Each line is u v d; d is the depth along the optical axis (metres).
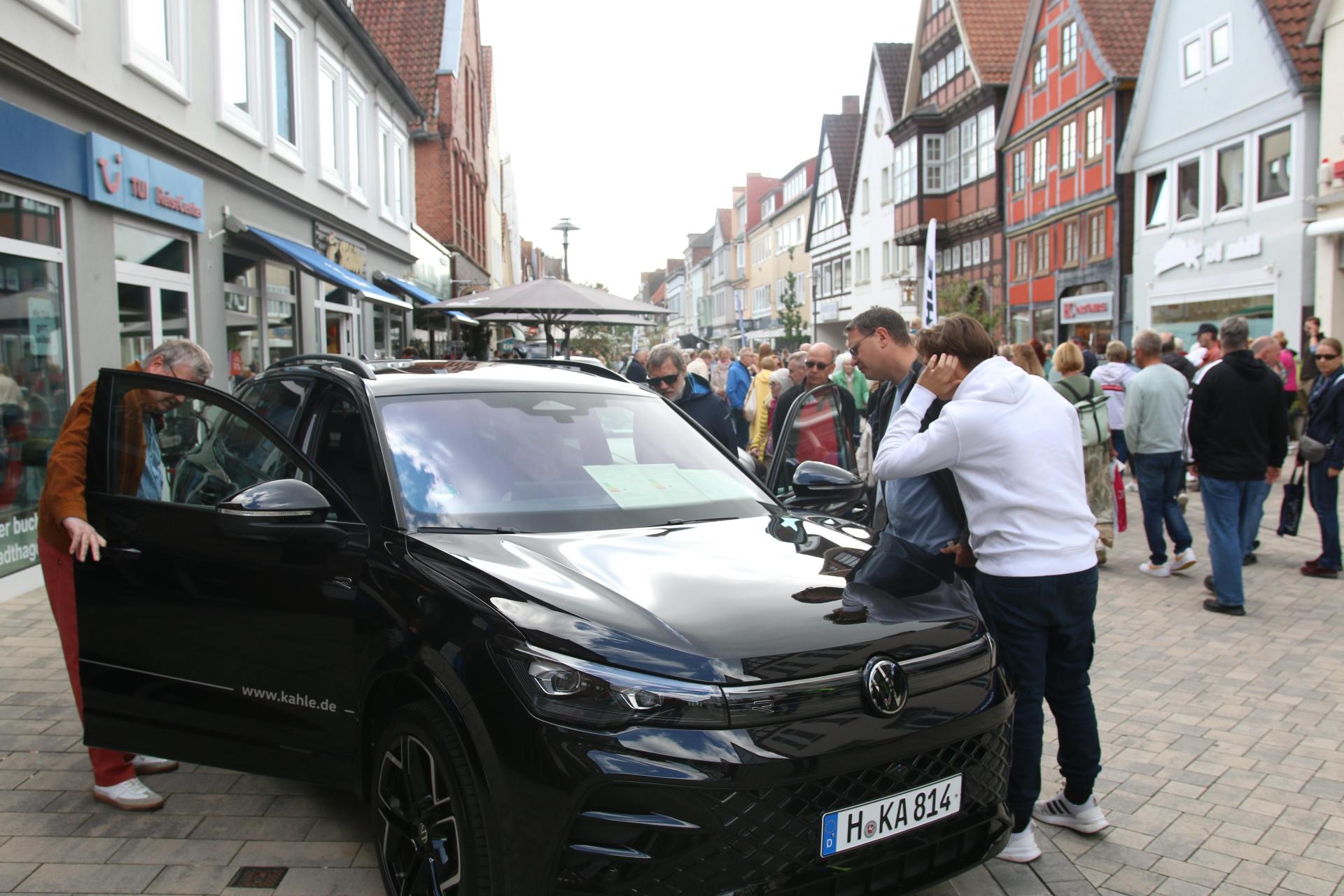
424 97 29.84
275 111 13.98
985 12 34.56
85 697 3.88
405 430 3.69
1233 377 6.73
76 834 3.71
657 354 6.71
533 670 2.59
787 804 2.51
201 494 3.74
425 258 26.33
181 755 3.70
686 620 2.75
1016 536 3.43
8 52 7.43
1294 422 14.65
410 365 4.50
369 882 3.37
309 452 3.89
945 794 2.80
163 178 10.27
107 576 3.82
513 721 2.56
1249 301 20.11
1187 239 22.19
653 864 2.41
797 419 5.85
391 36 30.94
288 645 3.38
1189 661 5.89
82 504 3.83
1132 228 25.12
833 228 53.66
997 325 29.86
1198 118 21.69
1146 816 3.93
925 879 2.79
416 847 2.91
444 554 3.10
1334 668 5.72
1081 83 27.08
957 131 36.28
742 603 2.88
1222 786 4.20
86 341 8.77
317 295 16.48
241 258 13.09
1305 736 4.71
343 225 18.00
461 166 33.03
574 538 3.36
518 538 3.30
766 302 74.75
